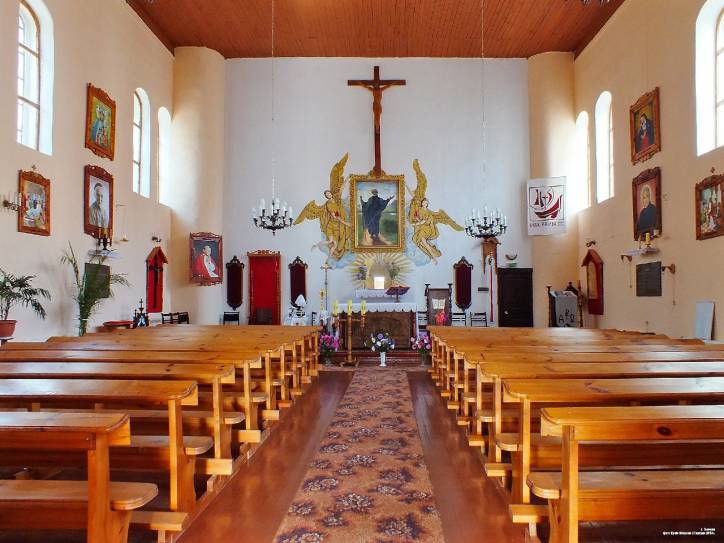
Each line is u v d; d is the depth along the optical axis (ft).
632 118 36.70
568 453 8.38
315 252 49.75
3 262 25.49
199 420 13.69
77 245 31.94
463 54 50.26
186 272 46.57
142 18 41.55
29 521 8.26
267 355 18.76
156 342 19.95
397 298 45.75
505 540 10.98
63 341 20.86
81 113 32.63
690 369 12.69
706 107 29.50
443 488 13.84
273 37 46.93
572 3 40.75
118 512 8.55
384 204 49.90
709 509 8.77
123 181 38.22
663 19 33.14
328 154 50.39
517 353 15.90
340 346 43.80
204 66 48.19
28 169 27.35
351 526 11.56
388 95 50.70
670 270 32.19
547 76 48.93
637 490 8.74
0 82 25.34
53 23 29.81
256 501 12.90
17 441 7.71
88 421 7.80
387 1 41.16
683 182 30.91
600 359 14.75
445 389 26.58
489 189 49.98
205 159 47.65
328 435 18.98
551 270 47.80
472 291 49.24
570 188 48.06
